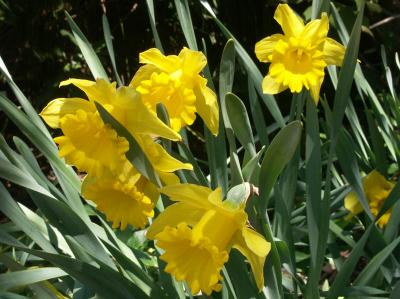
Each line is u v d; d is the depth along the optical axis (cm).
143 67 44
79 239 45
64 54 122
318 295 51
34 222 51
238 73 111
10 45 124
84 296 51
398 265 57
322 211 51
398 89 112
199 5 114
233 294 48
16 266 45
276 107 60
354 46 46
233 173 47
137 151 38
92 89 39
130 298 46
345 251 77
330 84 113
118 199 42
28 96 131
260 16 117
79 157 39
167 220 40
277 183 54
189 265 39
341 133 56
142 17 122
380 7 112
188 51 42
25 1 114
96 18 123
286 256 50
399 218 57
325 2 54
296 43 51
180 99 42
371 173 66
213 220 39
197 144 118
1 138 46
